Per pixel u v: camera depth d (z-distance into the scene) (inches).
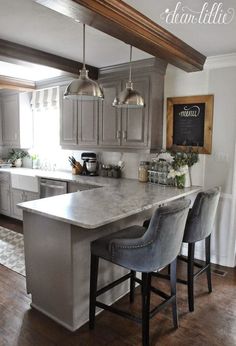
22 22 88.5
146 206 91.5
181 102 135.9
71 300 83.6
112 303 99.1
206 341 81.0
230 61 120.7
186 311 95.0
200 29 92.0
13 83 171.2
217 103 126.8
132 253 74.4
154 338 81.7
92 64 138.6
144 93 133.2
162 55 102.7
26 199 182.2
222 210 129.5
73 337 82.0
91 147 158.6
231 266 129.6
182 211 76.4
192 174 136.3
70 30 94.8
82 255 84.9
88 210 85.0
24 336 82.2
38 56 116.6
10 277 116.5
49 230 86.4
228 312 94.8
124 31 81.1
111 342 80.1
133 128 139.3
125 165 157.9
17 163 217.5
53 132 194.4
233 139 124.2
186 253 138.6
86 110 157.6
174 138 140.3
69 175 168.4
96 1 68.6
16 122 203.6
